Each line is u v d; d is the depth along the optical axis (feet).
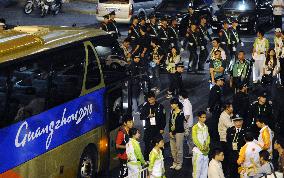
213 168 56.24
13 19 149.18
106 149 66.39
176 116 66.85
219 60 89.20
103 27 105.81
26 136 54.60
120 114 68.49
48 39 60.64
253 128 70.18
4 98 52.24
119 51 68.54
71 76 60.34
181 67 91.86
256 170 58.34
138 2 141.49
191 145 70.64
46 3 152.56
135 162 59.57
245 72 86.69
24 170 54.60
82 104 62.08
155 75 95.45
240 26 133.49
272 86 89.30
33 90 55.31
